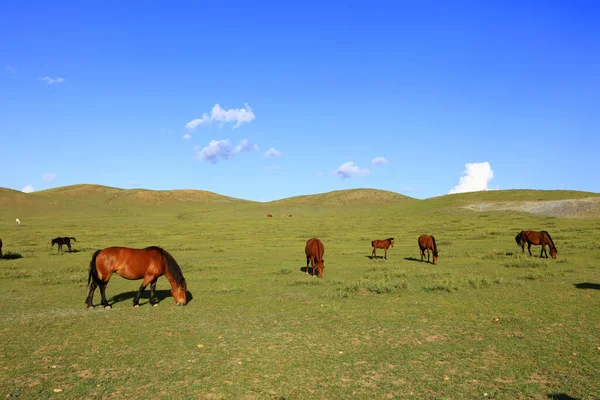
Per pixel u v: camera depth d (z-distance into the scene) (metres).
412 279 16.92
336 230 50.91
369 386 6.54
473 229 45.72
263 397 6.16
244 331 9.50
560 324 9.86
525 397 6.13
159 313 11.28
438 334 9.22
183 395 6.21
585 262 21.14
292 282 16.12
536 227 44.06
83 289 15.14
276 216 85.81
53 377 6.89
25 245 36.97
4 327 9.87
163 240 40.88
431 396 6.18
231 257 26.23
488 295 13.38
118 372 7.11
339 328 9.73
